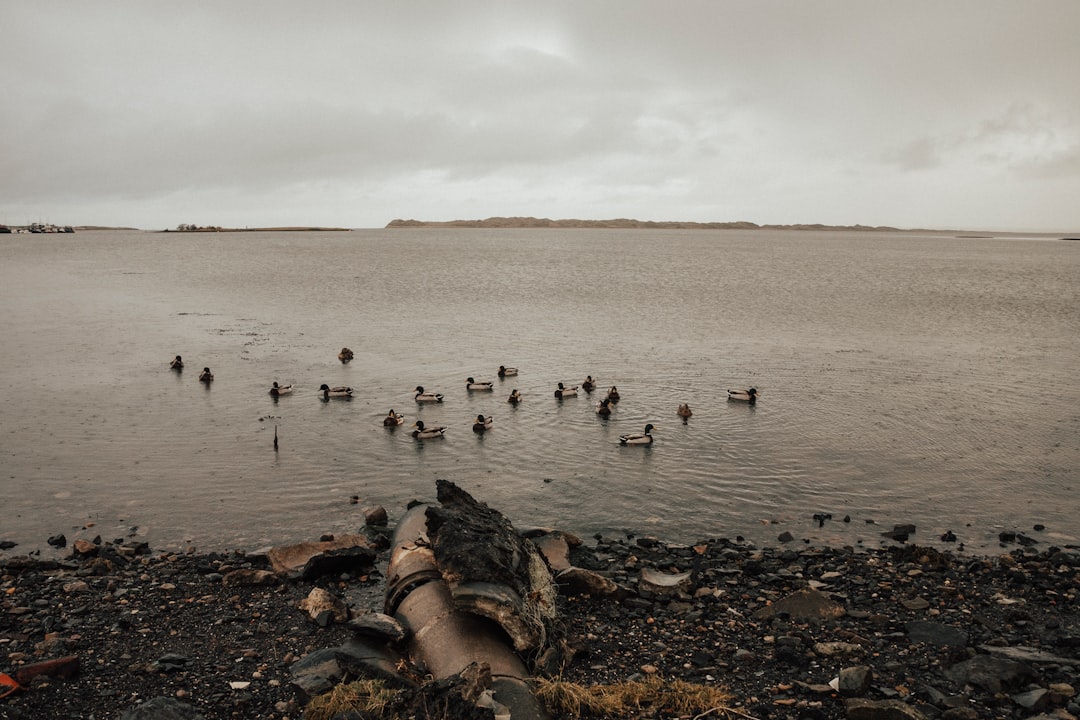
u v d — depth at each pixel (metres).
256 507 24.75
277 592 18.31
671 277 124.56
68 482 26.80
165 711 12.29
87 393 40.16
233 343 56.38
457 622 13.95
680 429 34.53
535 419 36.12
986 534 23.28
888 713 11.92
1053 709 12.70
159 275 122.88
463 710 11.39
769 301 88.06
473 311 76.81
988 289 107.44
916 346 57.41
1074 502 26.00
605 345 56.97
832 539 22.72
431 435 32.72
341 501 25.38
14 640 15.59
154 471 28.11
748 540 22.58
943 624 16.33
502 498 25.88
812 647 15.29
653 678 13.62
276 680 14.07
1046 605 17.72
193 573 19.45
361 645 13.87
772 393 41.75
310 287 102.19
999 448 31.89
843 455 30.92
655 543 21.97
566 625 15.66
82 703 13.11
